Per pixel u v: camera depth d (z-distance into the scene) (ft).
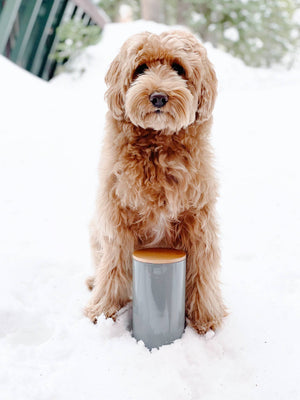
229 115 27.45
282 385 6.09
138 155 6.95
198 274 7.70
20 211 14.03
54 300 8.59
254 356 6.81
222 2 55.52
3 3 26.66
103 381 6.05
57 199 15.37
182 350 6.72
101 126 24.54
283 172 17.19
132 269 7.79
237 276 9.75
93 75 40.09
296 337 7.24
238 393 5.99
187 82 6.95
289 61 68.44
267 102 30.07
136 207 7.13
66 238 12.14
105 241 7.73
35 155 19.16
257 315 8.02
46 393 5.75
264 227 12.48
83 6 40.11
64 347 6.86
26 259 10.19
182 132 6.98
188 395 5.81
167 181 7.04
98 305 7.82
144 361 6.46
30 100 25.84
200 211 7.38
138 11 67.26
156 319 6.85
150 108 6.39
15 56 31.65
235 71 43.93
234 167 18.45
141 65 6.97
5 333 7.49
